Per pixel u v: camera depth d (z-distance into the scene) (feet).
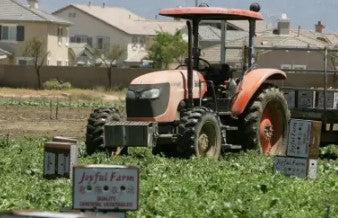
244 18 128.36
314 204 80.74
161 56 539.70
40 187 85.51
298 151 99.04
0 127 215.10
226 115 127.65
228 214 71.87
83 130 209.05
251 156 124.16
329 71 139.03
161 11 124.36
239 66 145.38
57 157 89.81
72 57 581.12
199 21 126.72
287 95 139.44
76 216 41.57
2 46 503.20
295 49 133.80
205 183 91.30
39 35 506.07
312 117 136.36
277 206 78.33
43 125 223.10
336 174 105.70
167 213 71.87
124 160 113.19
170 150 126.93
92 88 432.66
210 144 123.24
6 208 74.69
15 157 117.80
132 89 123.75
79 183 50.75
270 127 134.92
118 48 593.42
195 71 126.21
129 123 120.78
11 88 423.64
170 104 122.31
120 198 50.75
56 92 399.85
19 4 515.09
